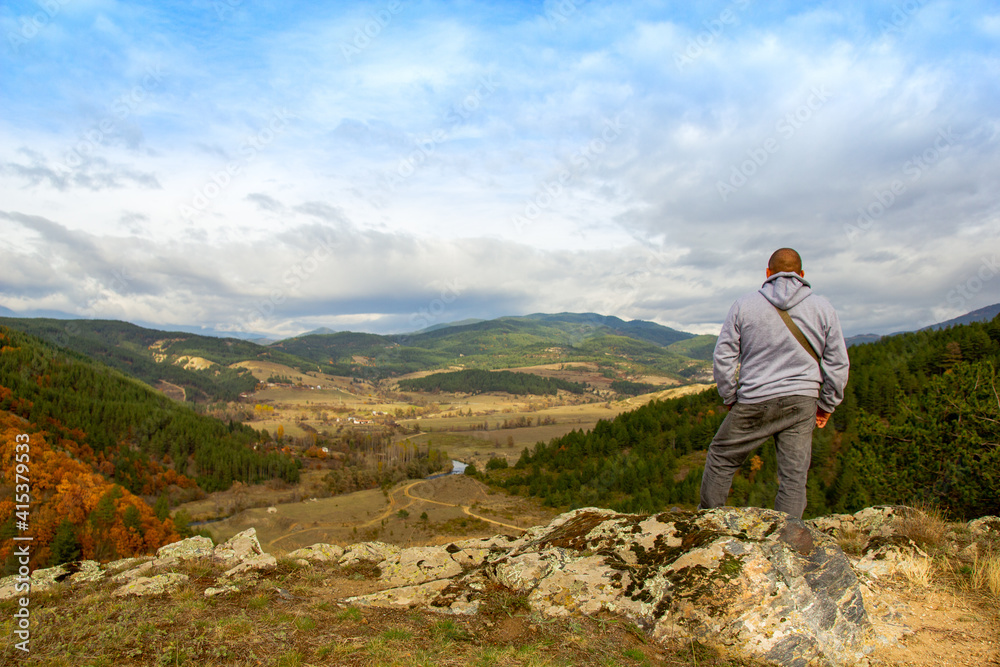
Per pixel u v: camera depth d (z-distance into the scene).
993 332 72.38
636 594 4.25
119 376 176.00
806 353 4.03
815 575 3.85
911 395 15.77
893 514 5.98
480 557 6.45
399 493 92.00
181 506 98.38
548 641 3.85
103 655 3.62
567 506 76.12
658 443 91.00
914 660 3.45
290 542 68.88
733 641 3.60
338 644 3.82
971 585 4.41
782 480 4.35
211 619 4.34
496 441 153.38
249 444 143.75
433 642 3.89
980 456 12.51
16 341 155.88
